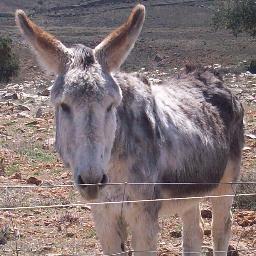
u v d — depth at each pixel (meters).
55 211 13.10
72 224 12.37
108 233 8.06
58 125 7.30
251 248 11.27
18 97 32.88
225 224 10.31
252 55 78.56
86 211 13.12
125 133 7.75
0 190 14.41
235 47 84.88
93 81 7.02
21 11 7.61
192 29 112.12
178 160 8.52
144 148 7.91
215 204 10.27
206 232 12.12
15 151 18.94
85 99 6.93
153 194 8.05
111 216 7.98
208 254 10.98
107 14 139.12
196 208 9.95
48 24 133.50
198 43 89.38
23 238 11.62
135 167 7.84
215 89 10.18
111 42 7.51
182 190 8.68
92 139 6.87
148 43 89.81
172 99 9.16
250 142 19.48
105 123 6.99
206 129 9.33
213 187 9.53
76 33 112.12
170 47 86.50
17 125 23.36
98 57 7.45
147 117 8.05
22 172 16.53
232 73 52.91
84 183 6.81
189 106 9.31
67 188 14.66
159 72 55.28
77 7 151.00
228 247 10.94
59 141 7.35
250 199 13.39
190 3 138.38
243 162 17.11
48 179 15.73
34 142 20.12
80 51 7.41
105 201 7.86
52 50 7.52
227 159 10.00
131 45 7.56
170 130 8.52
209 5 135.62
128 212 7.89
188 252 9.99
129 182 7.82
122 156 7.75
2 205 13.22
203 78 10.26
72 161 7.06
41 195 14.09
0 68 58.16
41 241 11.48
